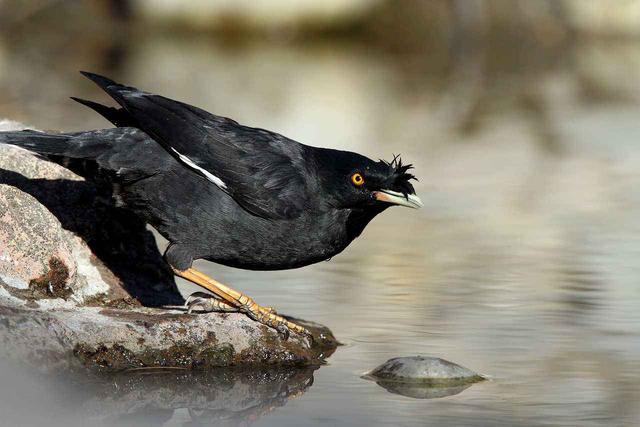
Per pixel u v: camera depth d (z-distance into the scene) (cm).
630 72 3719
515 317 1149
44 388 882
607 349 1039
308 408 879
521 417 852
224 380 965
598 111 2848
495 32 4538
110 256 1141
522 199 1839
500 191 1900
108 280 1105
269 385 952
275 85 3156
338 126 2484
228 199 1031
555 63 4031
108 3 4403
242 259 1061
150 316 1016
